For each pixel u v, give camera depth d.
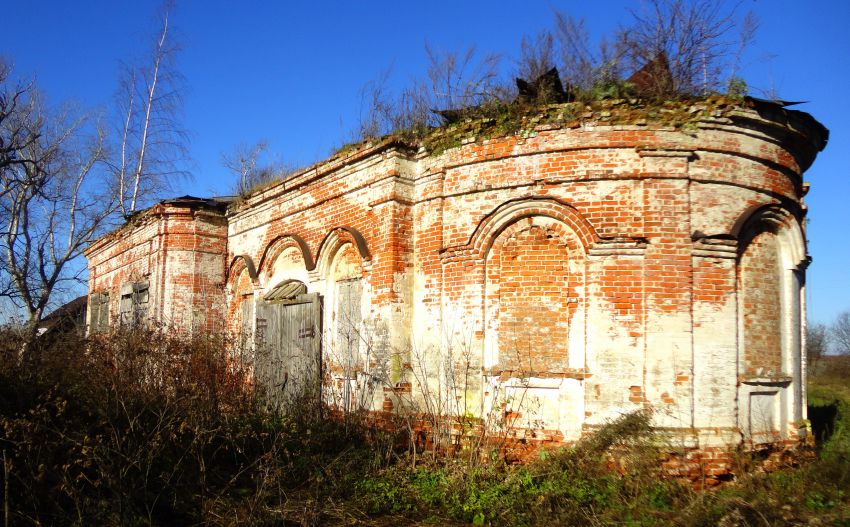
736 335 9.53
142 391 8.73
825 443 11.30
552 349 9.64
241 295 16.08
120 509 6.80
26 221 21.83
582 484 8.18
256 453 8.89
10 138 21.38
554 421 9.52
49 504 6.88
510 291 10.01
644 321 9.24
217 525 7.17
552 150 9.84
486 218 10.20
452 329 10.41
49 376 8.71
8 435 6.83
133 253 18.89
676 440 8.94
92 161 24.25
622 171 9.53
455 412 10.17
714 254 9.48
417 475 8.93
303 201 13.62
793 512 7.57
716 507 7.57
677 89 10.17
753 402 9.79
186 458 8.13
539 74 12.31
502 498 7.90
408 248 11.14
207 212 16.53
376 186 11.48
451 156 10.77
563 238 9.75
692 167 9.57
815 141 10.77
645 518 7.34
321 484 8.37
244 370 11.57
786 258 10.48
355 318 11.98
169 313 16.06
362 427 10.36
